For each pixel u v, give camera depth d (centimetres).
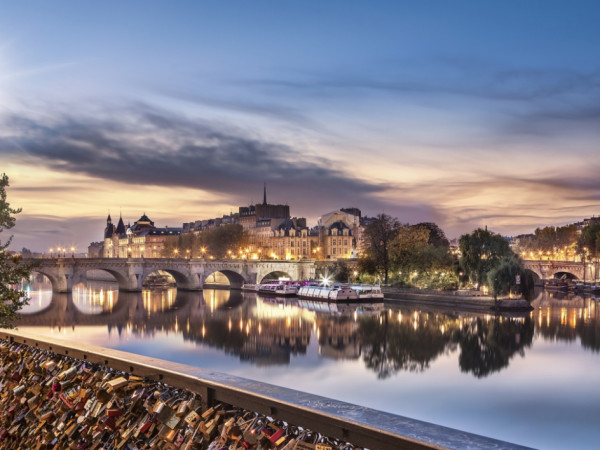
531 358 7662
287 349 8519
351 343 8900
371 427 622
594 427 4941
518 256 13038
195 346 8769
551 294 17525
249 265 19088
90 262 16325
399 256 15138
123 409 947
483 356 7812
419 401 5797
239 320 11456
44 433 1069
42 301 14800
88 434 975
